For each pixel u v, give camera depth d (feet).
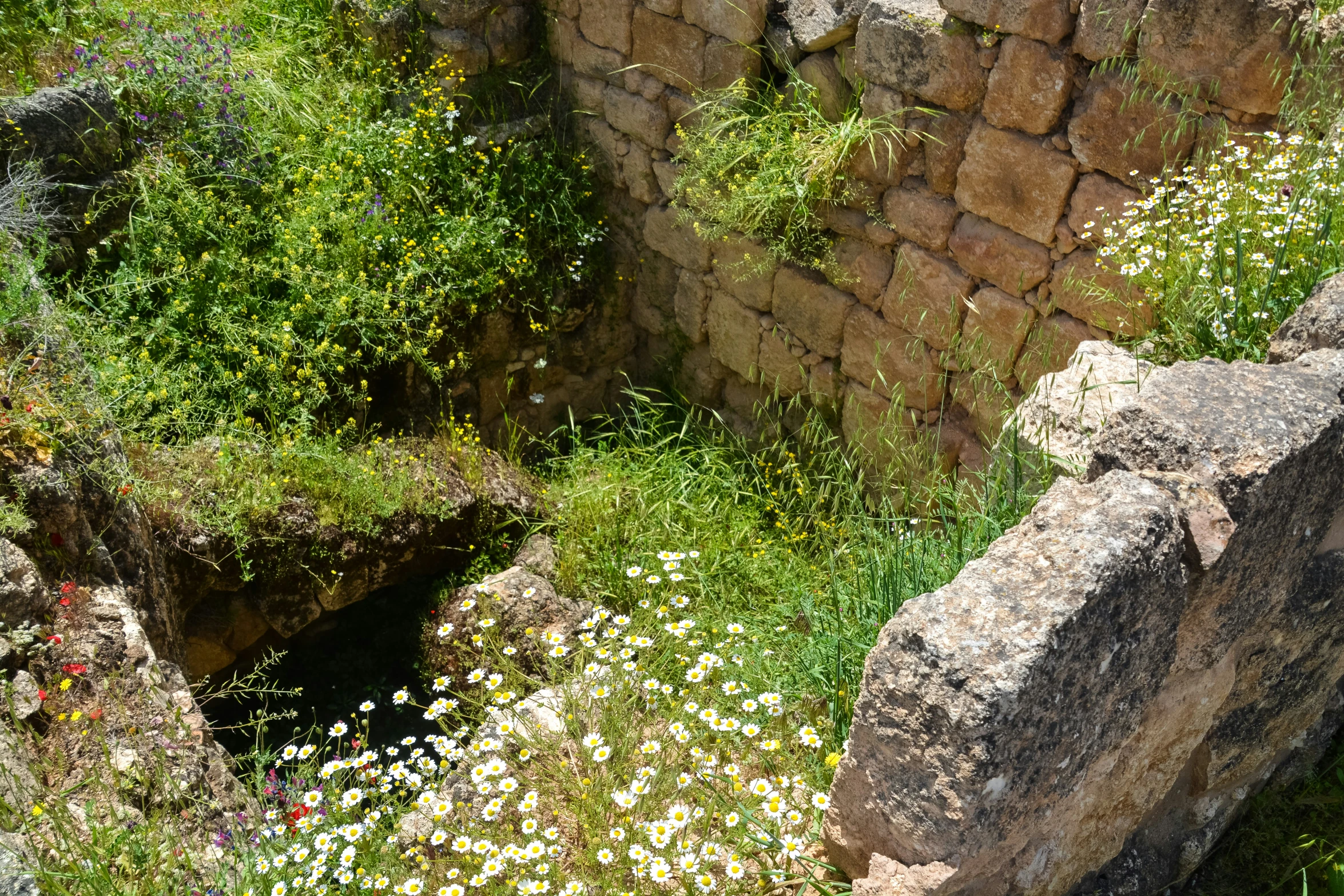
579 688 11.50
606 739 10.59
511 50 20.18
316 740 16.51
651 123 18.98
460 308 19.06
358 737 11.26
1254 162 12.07
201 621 15.07
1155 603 7.63
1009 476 11.48
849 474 16.46
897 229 15.99
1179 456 8.06
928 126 14.98
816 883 8.67
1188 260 11.68
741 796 10.23
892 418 16.11
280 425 15.89
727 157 17.35
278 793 10.23
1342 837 10.48
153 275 16.56
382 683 17.47
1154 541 7.46
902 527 13.00
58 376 12.07
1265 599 8.80
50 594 10.53
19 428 10.98
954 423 16.72
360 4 19.42
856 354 17.53
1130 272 12.01
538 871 8.99
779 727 11.20
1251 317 10.96
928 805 7.45
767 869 9.44
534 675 14.61
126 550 12.03
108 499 11.86
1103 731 7.98
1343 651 10.29
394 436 17.34
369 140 18.80
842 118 16.34
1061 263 14.17
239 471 14.93
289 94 18.90
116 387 14.60
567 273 20.68
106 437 12.14
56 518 10.95
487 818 9.46
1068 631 7.00
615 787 10.20
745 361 19.71
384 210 18.01
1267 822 10.76
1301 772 11.07
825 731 10.94
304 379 16.60
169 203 16.46
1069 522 7.55
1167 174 12.78
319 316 17.04
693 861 8.83
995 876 8.20
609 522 17.33
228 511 14.37
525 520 17.40
